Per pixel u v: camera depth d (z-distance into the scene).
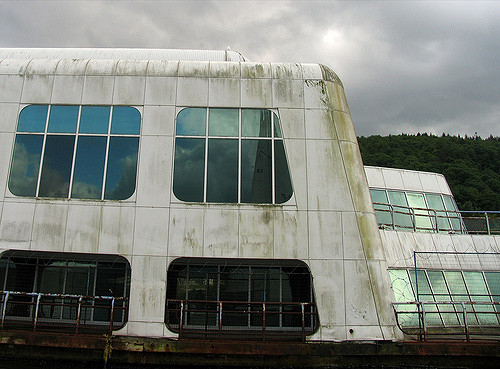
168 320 11.03
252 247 11.09
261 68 12.35
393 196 20.03
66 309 12.00
